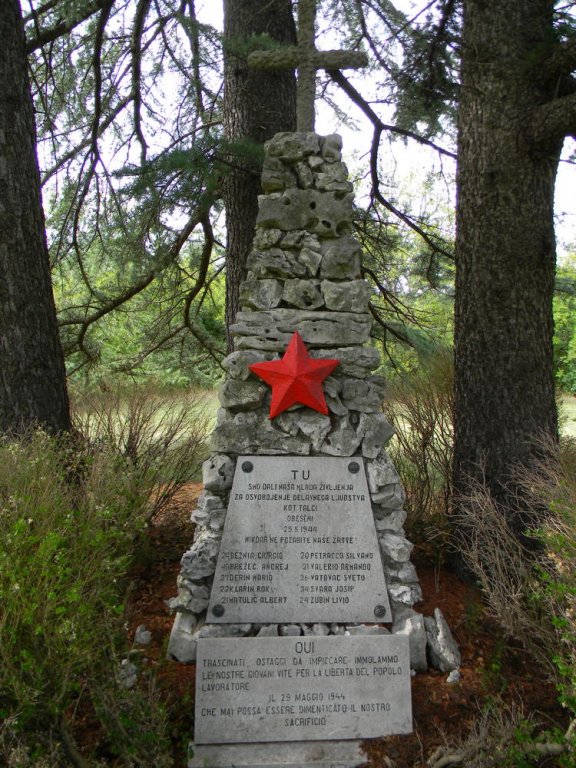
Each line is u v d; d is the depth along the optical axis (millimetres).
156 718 2920
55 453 4387
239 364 3664
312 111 3887
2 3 4977
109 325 9133
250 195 6297
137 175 5621
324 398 3641
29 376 5012
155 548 4961
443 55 4840
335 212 3777
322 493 3576
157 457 5520
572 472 4086
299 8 3867
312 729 3246
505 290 4645
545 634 3715
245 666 3277
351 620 3486
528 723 3221
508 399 4656
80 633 2891
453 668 3586
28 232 5059
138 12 7125
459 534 4758
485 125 4688
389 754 3182
